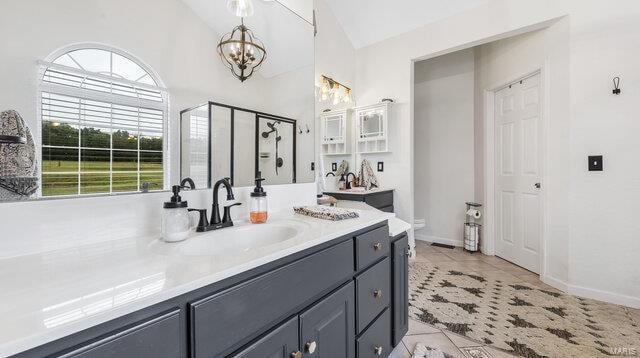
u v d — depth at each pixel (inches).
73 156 31.9
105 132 34.5
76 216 31.6
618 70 76.1
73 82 32.0
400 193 124.6
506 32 94.7
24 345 14.1
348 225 41.8
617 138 76.5
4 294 19.1
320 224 42.6
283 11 61.4
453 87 142.3
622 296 76.0
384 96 129.1
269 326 27.7
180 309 20.7
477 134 132.9
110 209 34.3
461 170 140.2
